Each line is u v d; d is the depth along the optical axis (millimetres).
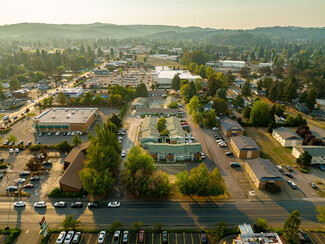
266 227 64062
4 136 125875
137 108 168625
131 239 63844
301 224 69250
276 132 123812
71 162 92188
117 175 92062
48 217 71375
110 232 66125
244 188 85125
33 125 138125
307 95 170000
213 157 105938
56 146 112312
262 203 77812
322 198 80625
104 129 93500
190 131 133250
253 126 142625
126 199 79500
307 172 95375
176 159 102750
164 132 121312
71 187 80375
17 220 70375
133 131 133500
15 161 101375
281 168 96062
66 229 66000
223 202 78188
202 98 196625
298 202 78500
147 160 83688
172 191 83500
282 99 189250
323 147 104188
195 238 64188
